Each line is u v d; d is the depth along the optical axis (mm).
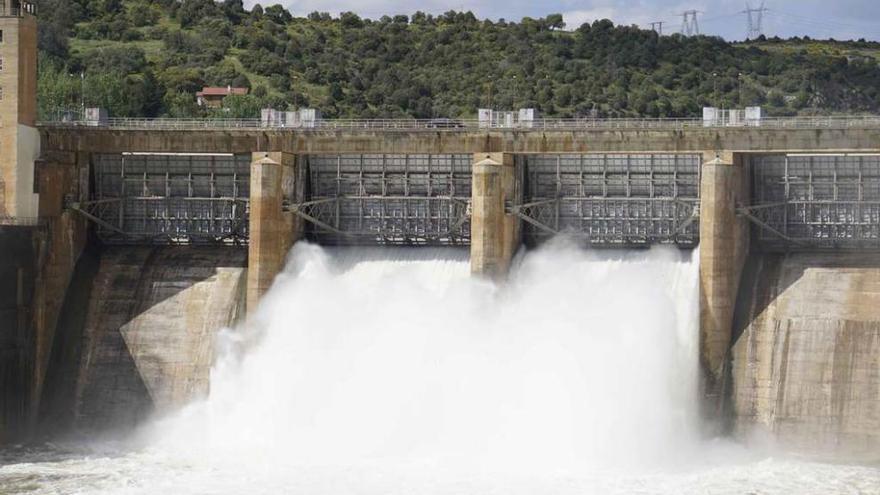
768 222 94188
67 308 101812
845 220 93000
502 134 95250
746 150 90625
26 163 100438
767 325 89562
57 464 87062
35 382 98688
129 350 99375
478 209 94875
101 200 103625
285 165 99062
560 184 98562
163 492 78688
